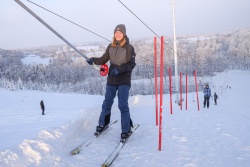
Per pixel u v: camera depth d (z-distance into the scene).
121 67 3.92
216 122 6.35
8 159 2.98
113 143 3.97
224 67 137.88
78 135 4.42
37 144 3.43
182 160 3.30
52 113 25.52
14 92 55.19
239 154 3.57
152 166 3.11
